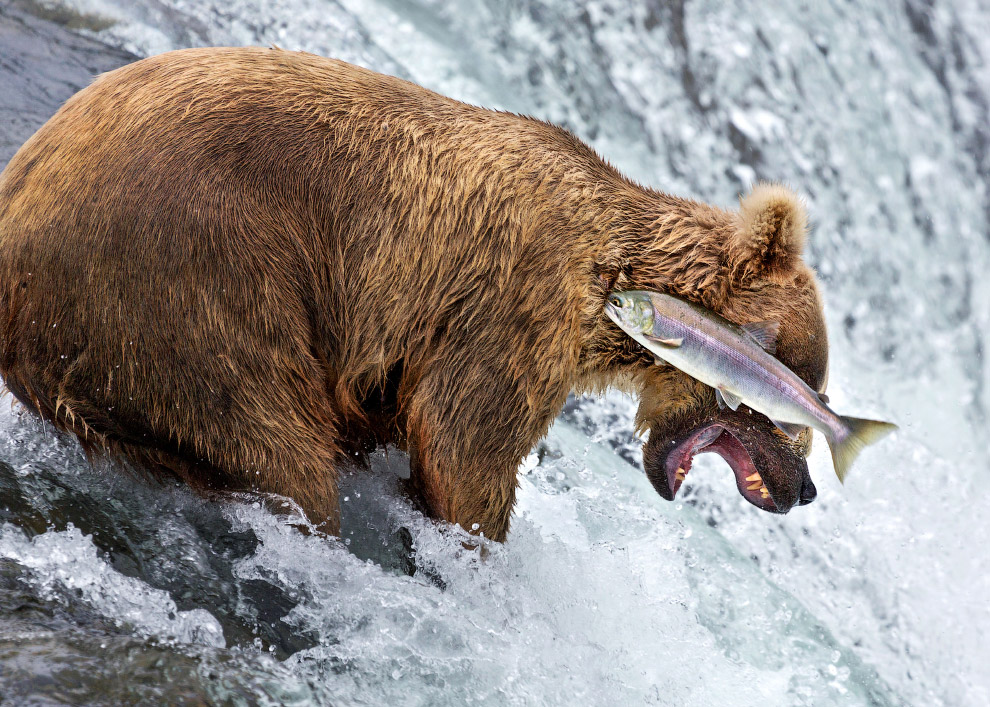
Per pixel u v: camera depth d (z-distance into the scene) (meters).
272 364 10.12
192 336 9.73
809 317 11.01
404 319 10.76
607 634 12.16
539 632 11.35
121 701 7.36
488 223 10.66
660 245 11.10
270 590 10.16
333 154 10.44
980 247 25.84
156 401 9.88
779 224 10.73
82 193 9.52
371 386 11.16
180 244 9.60
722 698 12.27
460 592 11.17
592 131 26.22
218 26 20.98
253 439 10.16
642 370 11.35
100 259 9.47
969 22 26.83
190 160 9.78
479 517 11.07
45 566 8.89
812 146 25.81
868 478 19.72
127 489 10.56
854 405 22.09
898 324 24.56
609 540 14.38
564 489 14.94
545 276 10.68
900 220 25.55
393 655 9.95
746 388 10.10
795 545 17.72
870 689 14.60
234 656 8.73
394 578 10.79
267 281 10.00
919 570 18.36
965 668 17.09
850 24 26.52
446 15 26.58
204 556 10.14
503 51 26.36
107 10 19.45
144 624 8.68
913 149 26.08
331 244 10.51
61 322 9.58
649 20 26.89
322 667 9.43
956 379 24.27
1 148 14.48
